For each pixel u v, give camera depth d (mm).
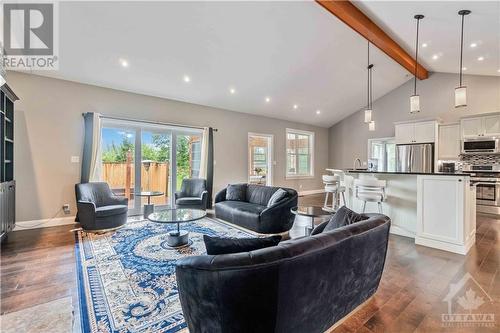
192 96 5793
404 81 7246
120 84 4891
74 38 3664
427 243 3406
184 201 4992
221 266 1139
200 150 6266
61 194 4457
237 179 7000
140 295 2117
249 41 4320
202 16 3668
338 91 6980
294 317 1295
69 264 2723
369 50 5289
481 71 5699
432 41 4645
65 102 4504
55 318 1805
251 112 7250
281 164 8148
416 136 6559
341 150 9172
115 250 3137
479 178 5473
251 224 3947
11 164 3824
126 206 4270
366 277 1831
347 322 1795
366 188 3840
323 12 3986
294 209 3412
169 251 3107
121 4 3279
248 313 1163
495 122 5406
